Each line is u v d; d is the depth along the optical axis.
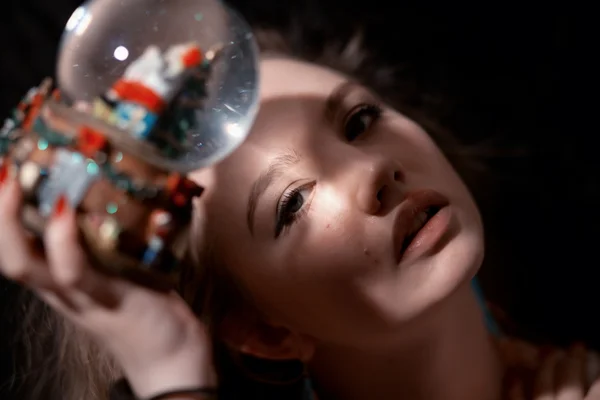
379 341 0.56
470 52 0.80
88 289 0.46
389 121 0.57
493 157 0.79
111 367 0.59
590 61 0.79
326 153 0.53
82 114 0.44
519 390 0.61
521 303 0.79
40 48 0.76
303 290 0.54
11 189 0.45
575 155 0.79
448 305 0.56
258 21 0.80
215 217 0.55
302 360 0.61
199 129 0.46
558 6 0.79
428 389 0.59
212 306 0.59
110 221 0.44
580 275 0.79
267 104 0.55
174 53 0.45
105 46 0.47
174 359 0.49
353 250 0.53
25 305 0.61
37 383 0.62
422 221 0.54
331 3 0.80
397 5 0.80
